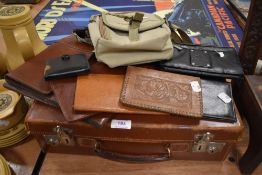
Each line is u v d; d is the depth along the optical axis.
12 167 0.67
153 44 0.67
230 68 0.70
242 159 0.66
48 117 0.62
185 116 0.59
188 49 0.77
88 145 0.68
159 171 0.67
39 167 0.68
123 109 0.58
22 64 0.72
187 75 0.69
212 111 0.61
